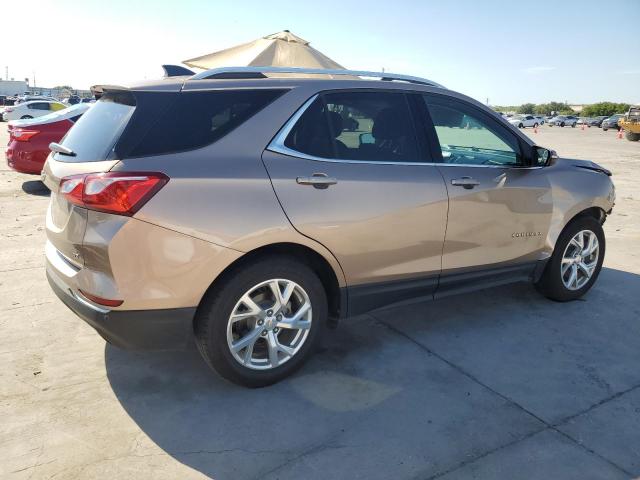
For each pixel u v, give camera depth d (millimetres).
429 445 2650
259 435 2709
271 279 2996
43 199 8508
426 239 3516
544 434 2756
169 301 2725
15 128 8680
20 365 3328
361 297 3385
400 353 3619
